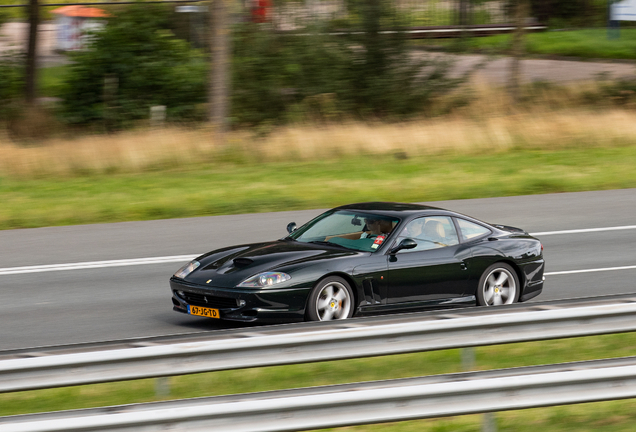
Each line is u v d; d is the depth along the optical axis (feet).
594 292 111.86
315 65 327.26
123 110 334.24
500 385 55.83
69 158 221.25
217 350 57.16
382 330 60.23
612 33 483.92
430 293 94.79
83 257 132.67
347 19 333.01
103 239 146.20
